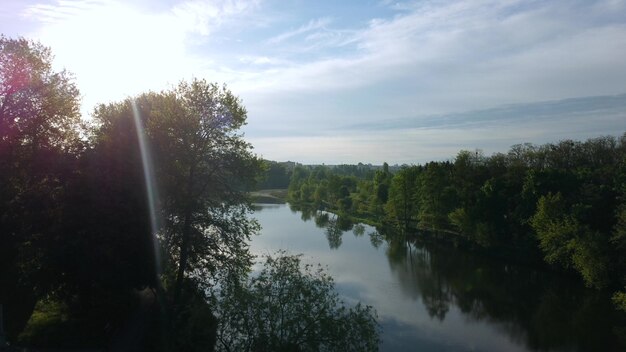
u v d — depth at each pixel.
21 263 27.80
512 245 62.56
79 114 34.09
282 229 85.38
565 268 50.78
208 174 35.25
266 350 19.97
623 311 39.19
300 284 21.41
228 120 35.06
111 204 27.88
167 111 34.12
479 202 65.00
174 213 32.91
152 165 32.47
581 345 32.50
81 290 29.66
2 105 29.55
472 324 36.53
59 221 27.41
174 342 25.58
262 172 37.25
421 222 78.06
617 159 74.94
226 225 34.38
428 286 47.16
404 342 32.66
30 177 30.06
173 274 35.94
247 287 22.47
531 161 84.25
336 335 20.19
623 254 43.38
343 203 117.62
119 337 27.88
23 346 25.47
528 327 35.91
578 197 53.62
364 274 51.47
